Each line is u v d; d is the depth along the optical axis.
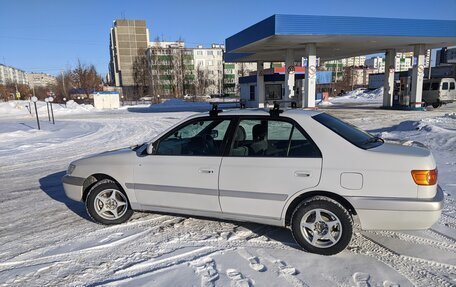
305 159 3.66
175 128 4.36
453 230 4.21
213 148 4.14
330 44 23.86
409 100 27.09
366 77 97.88
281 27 17.97
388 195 3.40
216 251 3.85
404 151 3.56
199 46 105.00
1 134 16.69
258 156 3.86
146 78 97.19
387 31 19.55
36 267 3.60
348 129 4.02
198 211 4.20
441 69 49.44
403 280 3.16
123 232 4.46
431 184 3.37
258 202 3.84
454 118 15.09
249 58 33.44
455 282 3.11
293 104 4.73
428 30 20.27
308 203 3.61
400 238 4.04
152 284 3.22
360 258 3.59
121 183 4.52
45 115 37.94
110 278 3.35
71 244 4.14
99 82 86.31
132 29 112.69
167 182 4.25
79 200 4.84
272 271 3.38
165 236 4.29
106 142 14.23
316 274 3.31
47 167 9.29
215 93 100.44
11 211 5.51
